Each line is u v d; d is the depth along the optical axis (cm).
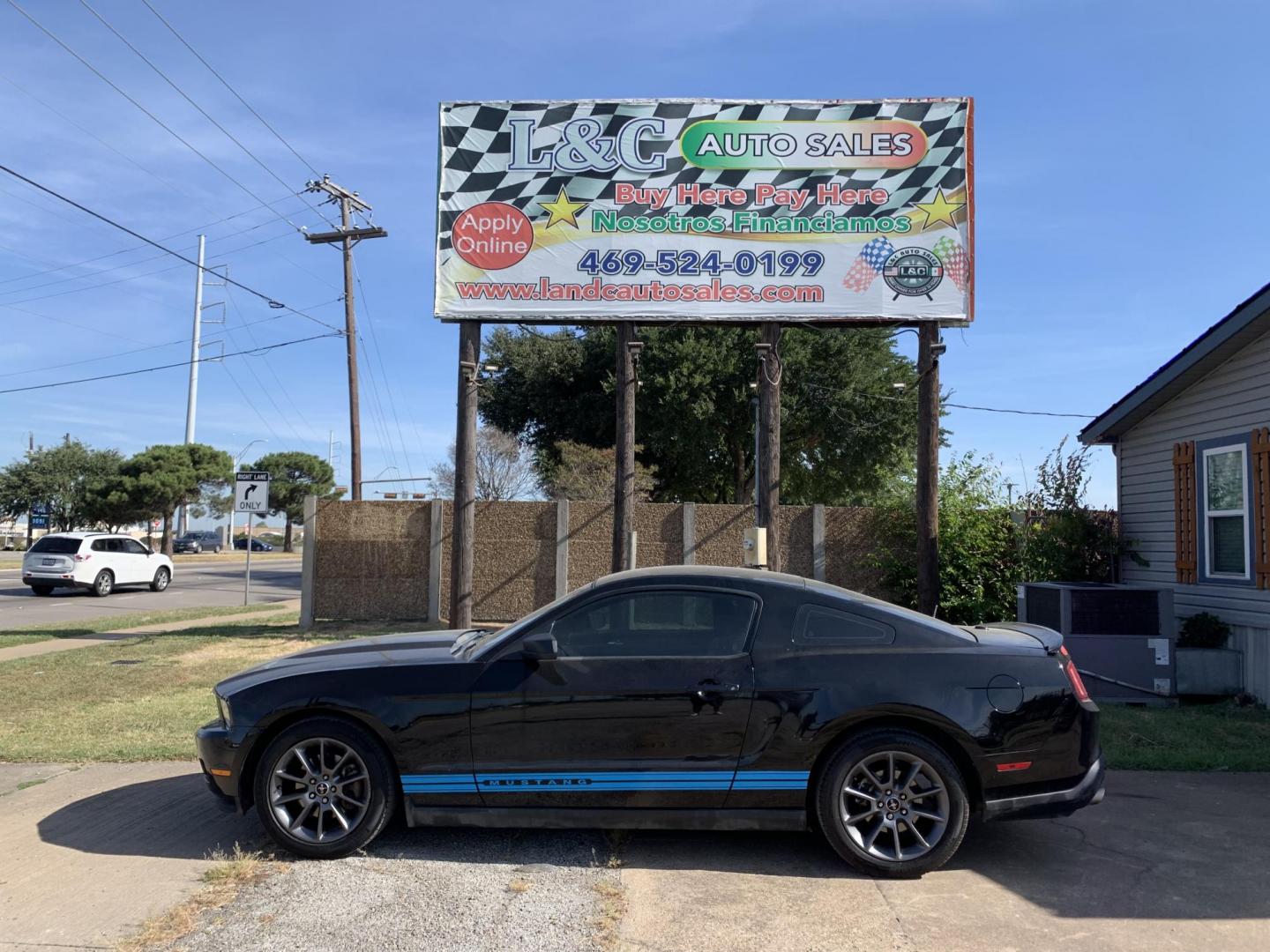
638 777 477
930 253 1154
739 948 392
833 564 1386
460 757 484
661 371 2509
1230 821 562
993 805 472
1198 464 1030
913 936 403
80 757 698
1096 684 920
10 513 5738
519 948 391
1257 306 875
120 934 404
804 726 471
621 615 507
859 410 2572
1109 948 392
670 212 1173
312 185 2858
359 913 424
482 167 1190
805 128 1171
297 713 495
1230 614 968
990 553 1195
